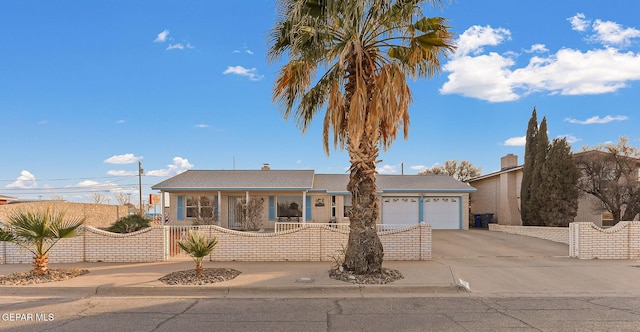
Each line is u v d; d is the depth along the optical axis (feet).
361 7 26.55
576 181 60.80
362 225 30.17
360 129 29.01
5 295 26.30
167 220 81.76
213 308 22.93
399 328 19.12
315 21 28.43
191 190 74.90
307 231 37.70
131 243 37.04
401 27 30.17
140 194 123.75
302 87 32.73
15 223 29.96
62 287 26.91
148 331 18.76
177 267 33.73
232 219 78.48
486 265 34.83
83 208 88.48
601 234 38.47
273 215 78.59
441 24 29.86
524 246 48.52
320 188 79.00
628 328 19.04
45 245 36.35
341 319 20.62
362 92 29.19
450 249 45.93
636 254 38.27
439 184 81.05
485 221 86.22
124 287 26.96
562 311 22.15
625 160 61.87
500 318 20.77
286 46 32.07
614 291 26.89
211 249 30.58
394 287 27.17
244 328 19.17
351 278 28.73
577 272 32.14
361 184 30.35
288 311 22.24
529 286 28.14
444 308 22.84
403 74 30.07
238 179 79.56
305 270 32.58
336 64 32.55
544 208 62.39
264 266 34.53
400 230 37.76
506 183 80.69
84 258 36.81
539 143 64.90
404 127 33.04
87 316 21.31
